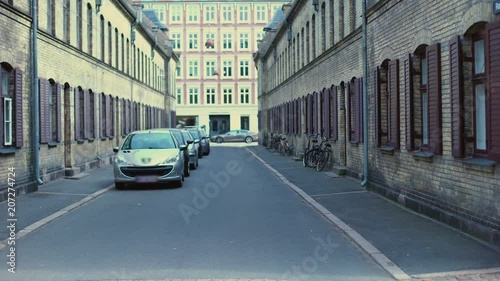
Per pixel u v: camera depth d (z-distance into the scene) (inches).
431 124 373.7
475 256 273.1
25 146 559.8
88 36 888.3
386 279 245.3
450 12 343.9
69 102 756.6
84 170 828.0
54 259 284.0
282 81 1408.7
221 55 2738.7
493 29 282.0
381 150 502.6
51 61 671.1
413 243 305.6
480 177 305.7
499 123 280.4
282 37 1418.6
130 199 525.7
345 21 674.8
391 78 466.6
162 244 317.1
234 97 2736.2
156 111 1797.5
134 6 1397.6
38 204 481.7
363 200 482.9
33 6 581.0
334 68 743.1
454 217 339.0
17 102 531.2
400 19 448.1
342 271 259.3
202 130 1391.5
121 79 1157.7
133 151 625.0
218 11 2736.2
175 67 2353.6
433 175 377.4
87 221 400.8
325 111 804.0
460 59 325.1
